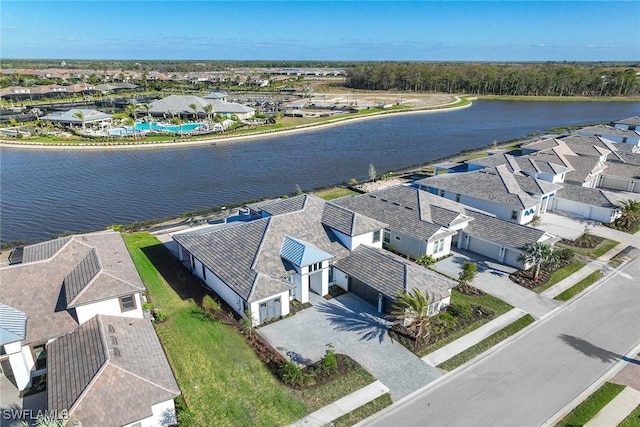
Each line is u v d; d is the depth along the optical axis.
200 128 120.25
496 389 27.55
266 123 130.88
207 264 37.56
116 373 24.00
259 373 28.77
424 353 30.86
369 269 37.34
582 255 46.19
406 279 34.97
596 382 28.20
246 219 51.81
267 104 165.00
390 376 28.59
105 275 30.00
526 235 43.97
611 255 46.41
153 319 34.12
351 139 113.88
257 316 33.41
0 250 49.81
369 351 31.03
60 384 24.14
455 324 33.88
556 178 64.00
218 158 93.44
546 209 58.84
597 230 53.09
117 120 127.31
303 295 36.72
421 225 44.97
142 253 45.97
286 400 26.52
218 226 49.59
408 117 150.75
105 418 22.39
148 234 51.56
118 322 29.12
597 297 38.31
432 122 139.75
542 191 55.47
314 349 31.17
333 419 25.17
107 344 25.91
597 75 199.25
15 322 27.12
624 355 30.84
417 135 118.50
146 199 67.81
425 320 31.17
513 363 29.92
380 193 52.62
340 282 39.31
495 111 163.12
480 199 55.34
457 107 170.38
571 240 49.88
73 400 22.73
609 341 32.34
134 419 22.75
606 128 94.75
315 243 39.56
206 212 60.59
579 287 39.88
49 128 114.88
